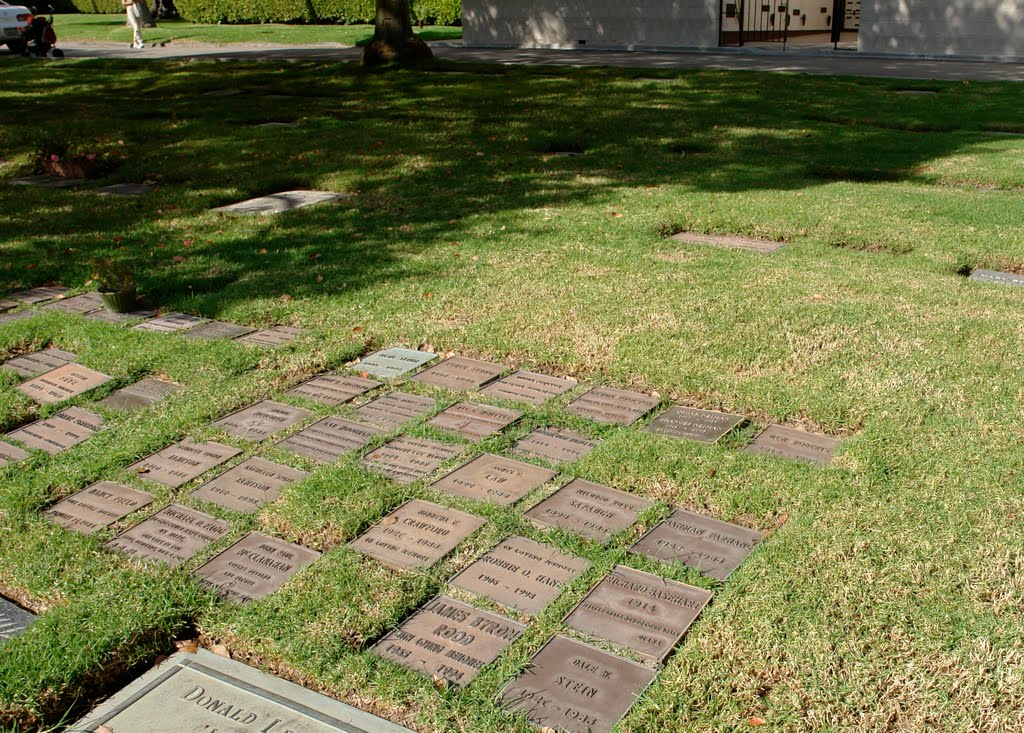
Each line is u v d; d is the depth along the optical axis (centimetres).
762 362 530
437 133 1304
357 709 300
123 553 387
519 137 1255
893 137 1216
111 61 2408
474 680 306
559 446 460
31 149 1266
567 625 331
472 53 2686
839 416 466
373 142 1247
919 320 582
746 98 1581
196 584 361
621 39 2731
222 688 312
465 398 514
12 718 300
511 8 2867
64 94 1834
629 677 306
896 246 752
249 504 420
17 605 362
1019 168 1004
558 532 386
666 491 414
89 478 448
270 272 724
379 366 560
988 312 591
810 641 314
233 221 881
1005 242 738
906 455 425
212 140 1290
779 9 2939
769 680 301
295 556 380
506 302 642
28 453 474
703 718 287
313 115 1502
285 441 474
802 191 938
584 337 575
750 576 349
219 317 639
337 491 421
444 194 958
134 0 2933
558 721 288
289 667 321
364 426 486
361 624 334
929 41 2284
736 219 828
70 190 1042
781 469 421
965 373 504
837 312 600
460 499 414
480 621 336
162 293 689
